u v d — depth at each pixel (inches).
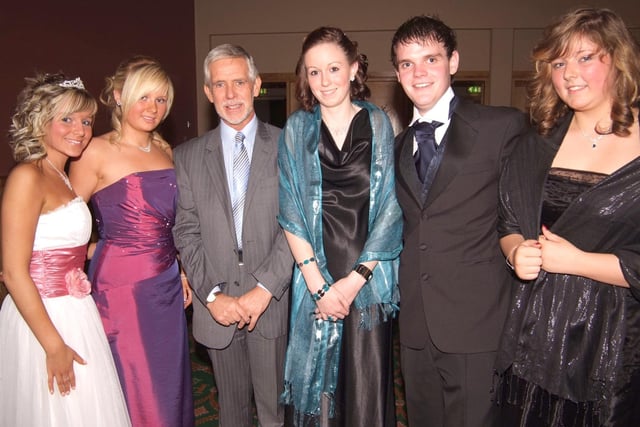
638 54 61.7
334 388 86.9
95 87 211.5
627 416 63.3
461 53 293.3
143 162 93.5
